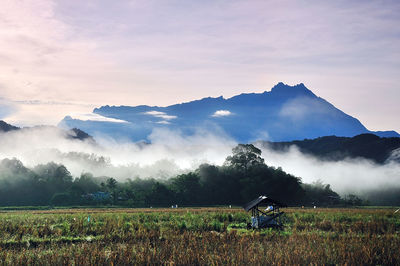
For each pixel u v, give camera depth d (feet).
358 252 86.17
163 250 87.51
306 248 91.25
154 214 202.08
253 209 151.84
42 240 113.50
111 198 513.86
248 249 89.66
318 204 528.22
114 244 103.81
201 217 184.34
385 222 156.25
